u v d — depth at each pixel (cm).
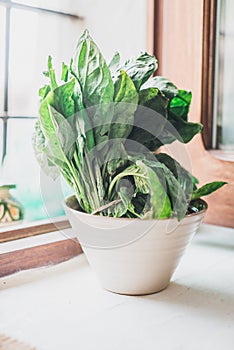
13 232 80
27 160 95
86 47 61
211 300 65
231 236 90
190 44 94
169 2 96
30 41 97
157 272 65
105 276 67
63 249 81
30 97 97
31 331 55
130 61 70
